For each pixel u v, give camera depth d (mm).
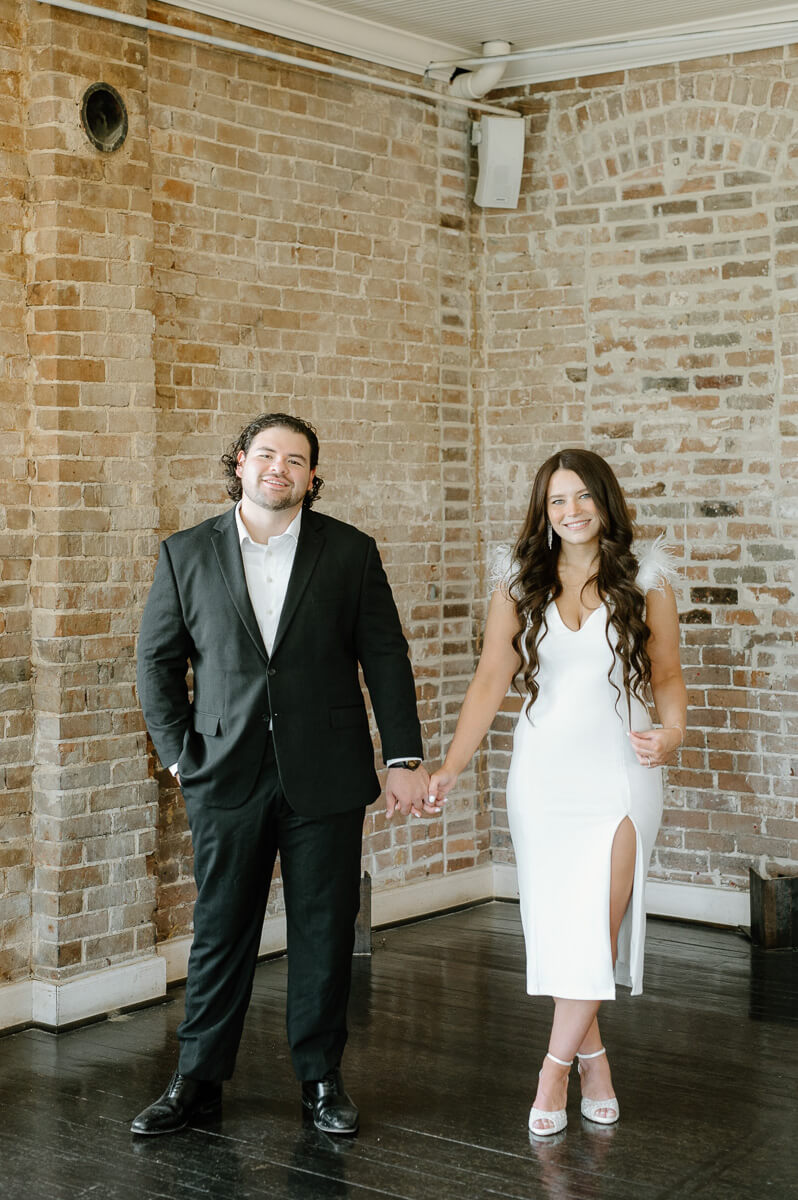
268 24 4617
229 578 3154
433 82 5270
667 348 5184
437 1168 3035
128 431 4129
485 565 5570
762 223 4996
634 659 3143
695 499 5152
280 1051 3785
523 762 3246
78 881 4043
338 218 4945
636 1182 2967
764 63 4941
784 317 4973
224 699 3129
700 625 5156
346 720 3197
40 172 3934
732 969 4609
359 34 4906
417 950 4848
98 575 4062
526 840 3219
